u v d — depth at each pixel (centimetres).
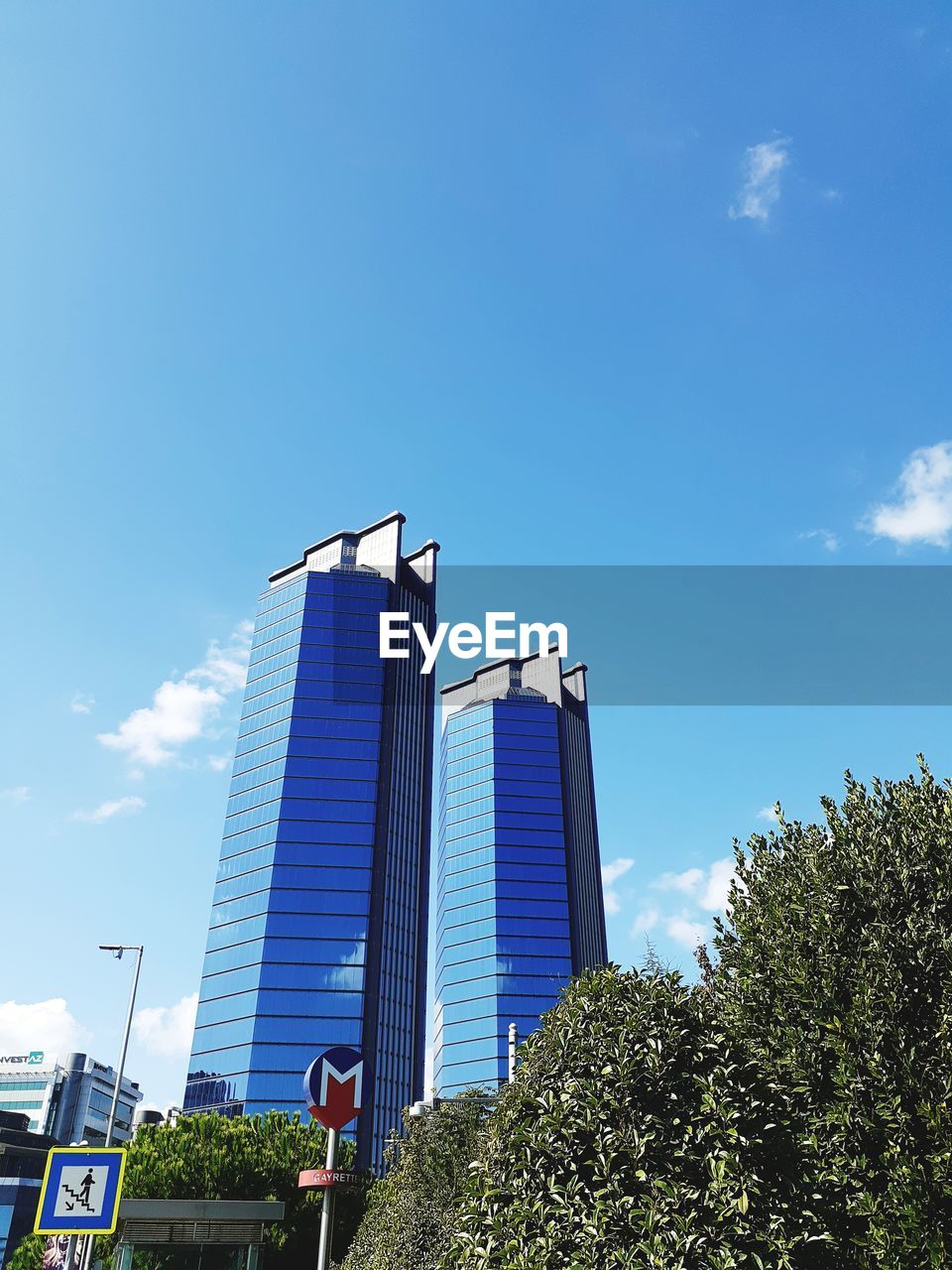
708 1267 733
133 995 4009
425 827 13412
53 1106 15288
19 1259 5028
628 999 966
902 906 1138
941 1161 943
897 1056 1031
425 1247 2195
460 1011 14288
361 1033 11031
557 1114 856
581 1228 773
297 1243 3959
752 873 1329
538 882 15350
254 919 11731
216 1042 11044
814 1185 887
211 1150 4138
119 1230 2525
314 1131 4534
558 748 17100
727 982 1275
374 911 11938
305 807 12500
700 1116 855
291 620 14225
